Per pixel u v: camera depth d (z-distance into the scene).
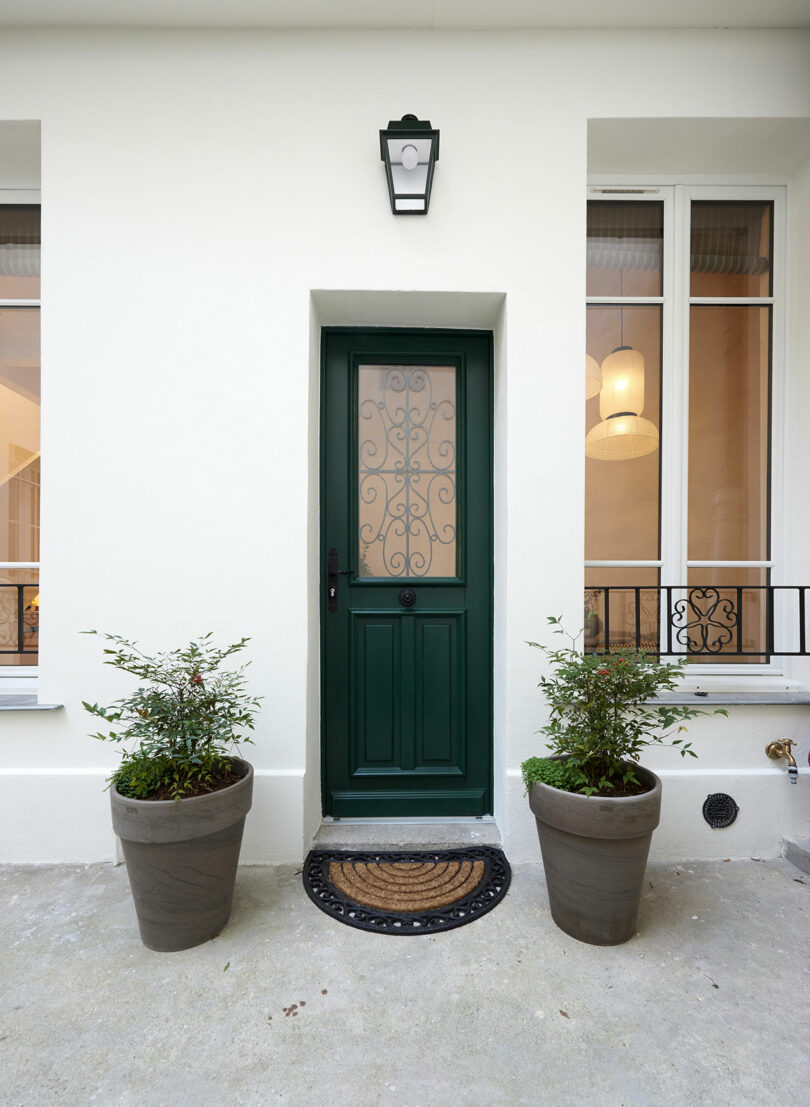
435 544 2.50
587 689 1.78
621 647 2.44
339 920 1.77
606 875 1.63
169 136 2.12
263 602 2.13
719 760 2.21
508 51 2.17
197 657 1.98
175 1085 1.22
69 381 2.11
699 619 2.45
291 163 2.13
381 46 2.15
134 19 2.09
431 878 1.99
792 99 2.21
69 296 2.11
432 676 2.47
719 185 2.51
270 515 2.13
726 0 2.07
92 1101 1.18
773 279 2.51
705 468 2.52
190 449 2.12
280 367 2.13
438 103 2.15
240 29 2.14
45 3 2.03
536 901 1.89
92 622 2.12
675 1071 1.26
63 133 2.11
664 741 2.20
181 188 2.12
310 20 2.11
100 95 2.12
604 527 2.47
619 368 2.50
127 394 2.12
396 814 2.42
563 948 1.66
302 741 2.13
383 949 1.64
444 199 2.15
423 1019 1.40
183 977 1.53
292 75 2.14
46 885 1.95
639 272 2.52
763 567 2.50
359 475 2.49
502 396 2.26
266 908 1.84
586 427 2.48
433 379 2.51
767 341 2.53
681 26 2.18
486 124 2.16
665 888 1.98
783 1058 1.29
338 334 2.46
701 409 2.53
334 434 2.46
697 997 1.47
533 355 2.15
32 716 2.11
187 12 2.07
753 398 2.53
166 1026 1.37
